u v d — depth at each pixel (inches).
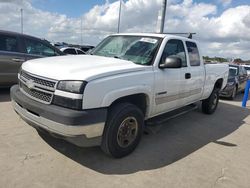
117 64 145.6
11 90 154.8
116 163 139.0
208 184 127.9
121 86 133.4
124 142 143.8
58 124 117.2
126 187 117.6
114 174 127.6
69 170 127.0
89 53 194.5
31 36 288.4
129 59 165.6
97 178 122.6
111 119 132.1
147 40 175.8
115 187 116.7
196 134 204.1
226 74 288.5
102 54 182.9
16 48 272.4
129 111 139.2
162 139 183.8
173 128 213.2
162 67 162.9
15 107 146.1
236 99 443.5
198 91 225.5
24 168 124.6
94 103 121.6
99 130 125.0
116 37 194.4
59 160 135.6
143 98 156.1
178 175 133.3
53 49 309.1
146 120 174.6
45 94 126.0
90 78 120.4
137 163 141.6
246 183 133.0
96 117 121.1
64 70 126.3
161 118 185.2
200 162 151.6
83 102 117.7
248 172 145.6
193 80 207.6
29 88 133.3
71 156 141.3
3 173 118.6
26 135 162.7
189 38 213.5
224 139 199.2
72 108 117.6
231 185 129.5
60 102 120.0
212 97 265.7
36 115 128.0
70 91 117.8
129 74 139.7
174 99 186.9
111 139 134.0
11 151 140.2
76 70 126.2
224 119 264.2
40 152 142.1
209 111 272.1
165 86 168.7
